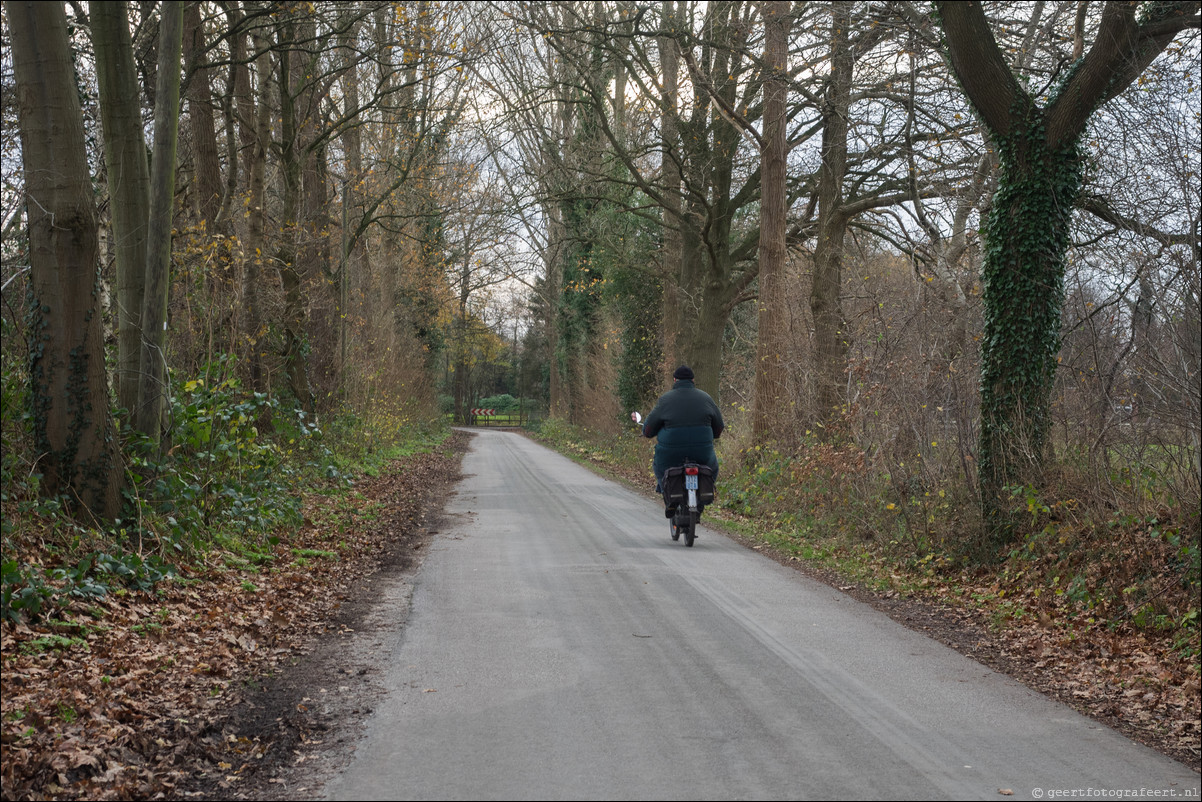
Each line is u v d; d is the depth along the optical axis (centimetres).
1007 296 1001
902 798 395
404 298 3766
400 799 393
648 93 2042
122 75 927
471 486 2097
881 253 2427
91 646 597
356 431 2286
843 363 1638
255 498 1073
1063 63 1073
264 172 1798
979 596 859
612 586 883
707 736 471
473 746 456
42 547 728
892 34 1312
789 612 778
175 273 1294
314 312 2262
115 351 1095
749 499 1614
